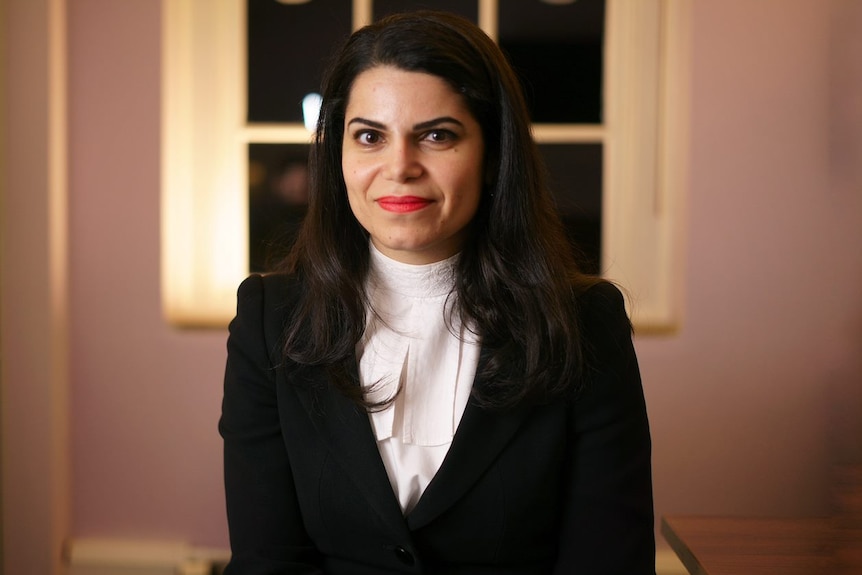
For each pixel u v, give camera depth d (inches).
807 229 101.6
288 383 56.1
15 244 100.1
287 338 56.2
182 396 105.1
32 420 101.7
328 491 54.5
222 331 105.1
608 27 104.3
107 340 104.8
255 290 59.9
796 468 102.7
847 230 101.3
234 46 105.4
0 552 102.3
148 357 104.8
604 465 55.5
